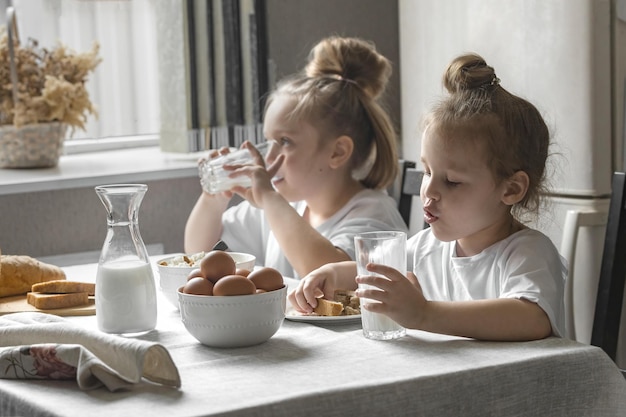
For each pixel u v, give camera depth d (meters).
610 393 1.23
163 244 2.91
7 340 1.23
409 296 1.27
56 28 2.83
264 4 2.96
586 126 2.36
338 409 1.03
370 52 2.19
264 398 1.01
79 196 2.76
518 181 1.48
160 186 2.89
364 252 1.31
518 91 2.49
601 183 2.37
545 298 1.33
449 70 1.53
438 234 1.49
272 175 2.02
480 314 1.28
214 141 2.98
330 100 2.10
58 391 1.09
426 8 2.79
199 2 2.91
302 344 1.28
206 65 2.94
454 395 1.11
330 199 2.14
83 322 1.47
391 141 2.19
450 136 1.44
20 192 2.58
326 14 3.14
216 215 2.21
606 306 1.72
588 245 2.39
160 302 1.61
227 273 1.32
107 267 1.35
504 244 1.49
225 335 1.25
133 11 2.93
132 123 2.98
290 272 2.15
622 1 2.34
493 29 2.55
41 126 2.77
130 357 1.08
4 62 2.74
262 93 2.99
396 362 1.17
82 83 2.84
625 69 2.38
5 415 1.10
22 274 1.65
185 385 1.09
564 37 2.37
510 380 1.15
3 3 2.84
